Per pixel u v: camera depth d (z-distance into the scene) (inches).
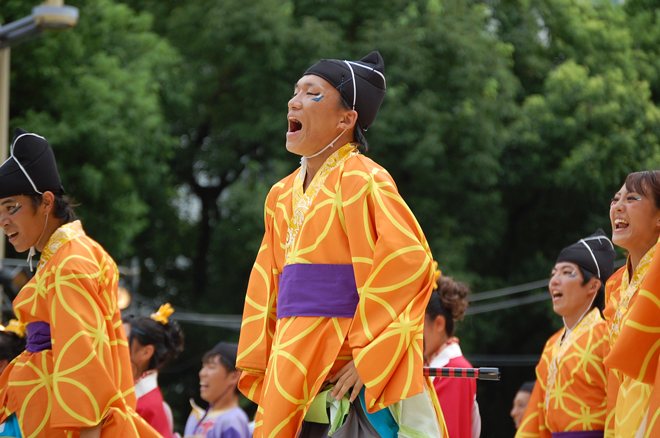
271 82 1151.0
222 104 1240.2
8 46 662.5
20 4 903.7
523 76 1285.7
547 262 1237.7
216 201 1357.0
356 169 251.9
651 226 280.4
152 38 1122.0
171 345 431.2
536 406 396.5
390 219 242.1
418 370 232.5
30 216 304.0
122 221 1011.9
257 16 1122.7
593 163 1126.4
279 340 245.4
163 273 1378.0
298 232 258.1
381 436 241.3
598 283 382.6
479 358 1216.8
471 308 1090.7
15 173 302.8
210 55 1201.4
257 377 269.4
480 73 1117.7
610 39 1290.6
